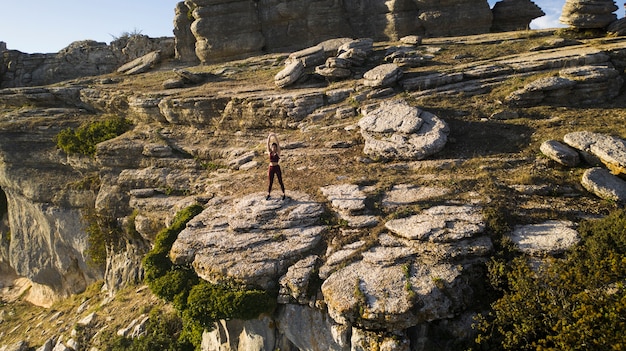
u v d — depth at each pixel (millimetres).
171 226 16062
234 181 18422
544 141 16641
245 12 37156
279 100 23453
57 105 32750
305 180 16750
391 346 10188
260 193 16047
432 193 14281
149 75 36000
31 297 28797
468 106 20672
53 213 26125
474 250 11500
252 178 18266
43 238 27344
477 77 23078
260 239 13289
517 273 10594
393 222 12906
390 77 23016
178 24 39906
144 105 27328
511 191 14141
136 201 21562
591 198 13805
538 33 28906
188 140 24672
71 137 26797
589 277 9516
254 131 23953
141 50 43594
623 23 26703
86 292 25359
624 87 21906
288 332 11945
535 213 12836
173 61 40562
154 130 26359
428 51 28422
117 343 17328
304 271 11984
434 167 16328
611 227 10844
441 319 10898
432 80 22859
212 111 25297
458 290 10883
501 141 17719
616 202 13336
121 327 18922
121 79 35469
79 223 25719
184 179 21797
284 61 32469
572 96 20688
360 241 12570
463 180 14906
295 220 13805
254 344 12523
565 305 9367
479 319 10250
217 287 12344
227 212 15312
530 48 26359
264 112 23641
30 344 21969
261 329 12398
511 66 23312
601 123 18047
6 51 43531
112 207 23531
